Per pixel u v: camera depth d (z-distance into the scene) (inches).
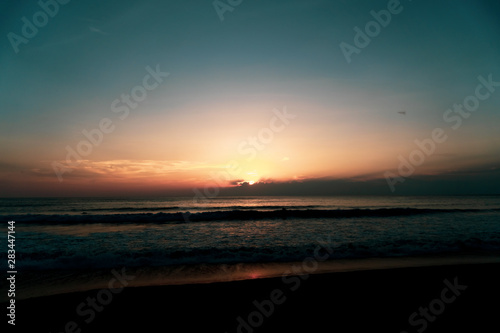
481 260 331.0
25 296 220.1
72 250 390.3
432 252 374.6
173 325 172.9
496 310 190.1
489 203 1870.1
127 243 446.6
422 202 2082.9
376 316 181.5
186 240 474.0
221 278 268.8
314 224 682.8
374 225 657.0
